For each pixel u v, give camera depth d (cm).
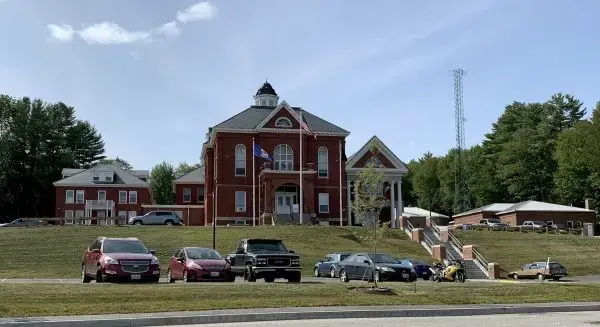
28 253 4456
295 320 1636
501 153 11019
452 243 5403
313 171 6431
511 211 8025
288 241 5091
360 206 2916
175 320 1534
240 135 6681
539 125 10788
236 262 2847
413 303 1958
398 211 7012
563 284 2838
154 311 1642
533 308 1964
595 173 9150
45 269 4012
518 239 5872
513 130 11819
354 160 6994
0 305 1652
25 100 11150
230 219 6538
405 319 1686
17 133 10738
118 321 1484
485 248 5481
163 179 13812
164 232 5288
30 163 10856
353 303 1883
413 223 6025
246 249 2770
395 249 5162
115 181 8406
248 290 2075
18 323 1405
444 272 3688
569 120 10794
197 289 2047
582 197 9550
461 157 11562
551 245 5722
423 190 13350
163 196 13712
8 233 5084
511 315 1839
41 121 11006
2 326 1382
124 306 1689
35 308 1609
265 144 6700
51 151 11131
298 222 6375
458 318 1730
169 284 2230
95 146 12875
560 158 9469
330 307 1795
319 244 5075
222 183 6581
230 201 6588
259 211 6531
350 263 3297
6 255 4384
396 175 7031
